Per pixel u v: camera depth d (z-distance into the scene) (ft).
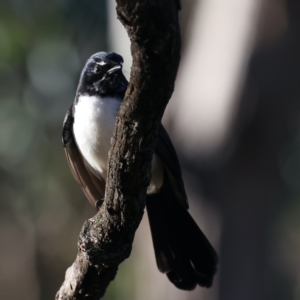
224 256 39.81
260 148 39.60
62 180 63.21
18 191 62.64
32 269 68.54
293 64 40.09
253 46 39.81
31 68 58.65
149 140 17.26
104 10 57.67
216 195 39.37
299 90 40.42
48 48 58.49
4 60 57.57
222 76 39.58
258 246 40.27
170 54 15.05
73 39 58.49
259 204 40.16
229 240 39.75
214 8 41.22
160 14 14.39
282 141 40.70
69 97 59.67
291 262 66.69
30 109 59.47
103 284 20.98
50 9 58.39
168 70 15.42
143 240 43.75
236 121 39.06
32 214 64.95
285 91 39.99
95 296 21.29
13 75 58.49
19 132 60.08
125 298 56.85
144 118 16.67
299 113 42.73
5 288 69.31
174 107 40.78
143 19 14.38
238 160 39.50
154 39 14.74
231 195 39.50
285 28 40.16
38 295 68.33
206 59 40.37
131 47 15.30
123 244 19.76
